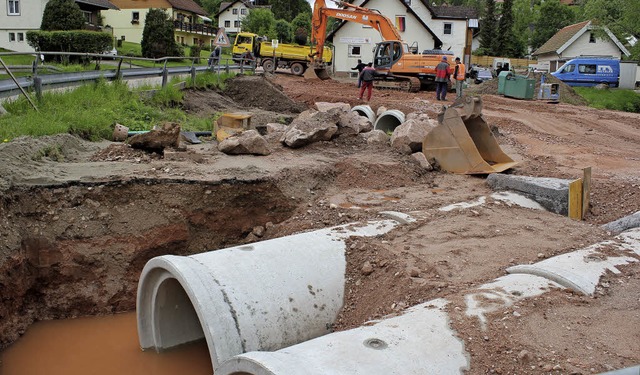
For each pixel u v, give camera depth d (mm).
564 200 8984
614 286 5570
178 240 8266
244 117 13273
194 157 9969
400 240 7004
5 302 6852
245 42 38844
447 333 4398
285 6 90438
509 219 8164
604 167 12227
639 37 41906
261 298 5320
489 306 4883
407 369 3889
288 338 5277
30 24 36875
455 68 24984
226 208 8695
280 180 9281
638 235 7250
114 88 13977
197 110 16734
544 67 51531
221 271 5438
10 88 10984
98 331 7195
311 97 23344
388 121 15828
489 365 4086
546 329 4586
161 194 8266
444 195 9672
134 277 7879
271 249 6066
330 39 42500
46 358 6578
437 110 19078
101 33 28453
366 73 21828
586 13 42531
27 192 7602
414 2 46562
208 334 4844
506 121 18547
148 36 36250
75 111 11492
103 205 7953
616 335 4562
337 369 3756
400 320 4602
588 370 3984
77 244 7656
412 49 29688
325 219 8469
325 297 5793
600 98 32531
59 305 7488
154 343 6211
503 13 68000
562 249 6848
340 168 10633
